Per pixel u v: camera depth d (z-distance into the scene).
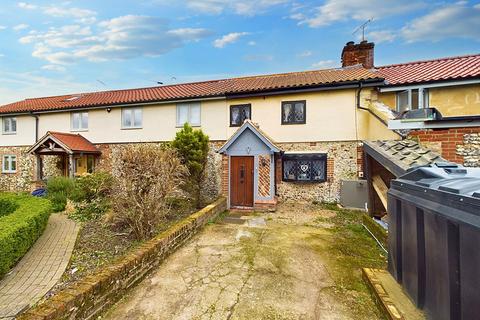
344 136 10.56
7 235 4.26
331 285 4.11
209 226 7.36
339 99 10.66
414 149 5.29
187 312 3.41
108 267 3.71
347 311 3.43
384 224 6.06
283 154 11.01
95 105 14.46
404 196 3.54
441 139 5.66
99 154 14.70
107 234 6.22
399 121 6.12
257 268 4.69
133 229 5.71
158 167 6.05
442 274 2.56
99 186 8.97
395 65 13.12
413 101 9.95
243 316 3.33
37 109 15.73
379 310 3.42
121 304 3.57
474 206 2.12
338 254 5.32
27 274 4.38
